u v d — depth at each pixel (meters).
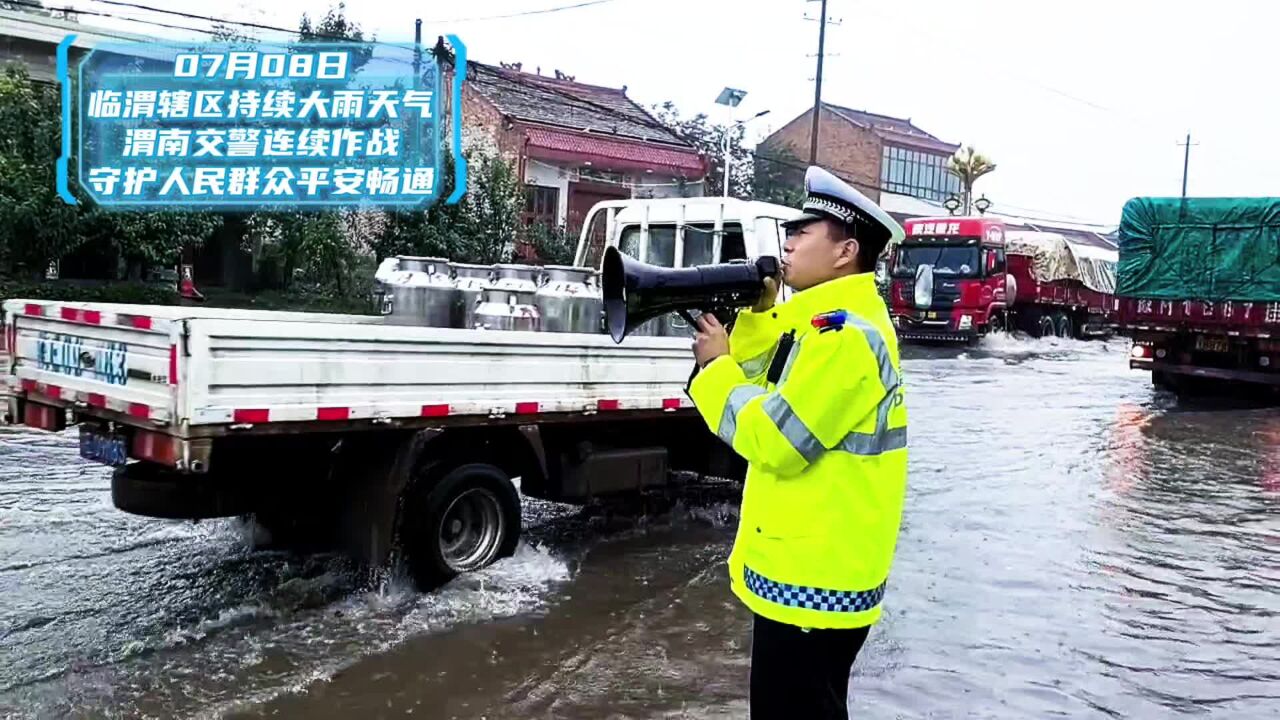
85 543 6.19
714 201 7.93
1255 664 5.01
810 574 2.40
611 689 4.45
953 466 9.98
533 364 5.88
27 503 7.07
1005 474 9.64
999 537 7.29
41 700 4.07
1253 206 15.90
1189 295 16.48
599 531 7.21
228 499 5.15
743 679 4.60
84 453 5.02
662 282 2.59
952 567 6.51
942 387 17.44
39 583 5.46
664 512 7.80
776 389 2.39
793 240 2.60
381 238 20.83
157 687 4.25
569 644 4.95
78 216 18.19
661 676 4.61
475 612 5.31
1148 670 4.89
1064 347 29.30
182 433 4.37
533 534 7.03
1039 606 5.79
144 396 4.59
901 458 2.48
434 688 4.36
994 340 26.81
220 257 23.08
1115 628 5.46
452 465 5.66
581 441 6.61
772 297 2.70
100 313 4.84
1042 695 4.55
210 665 4.50
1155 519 7.96
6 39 21.66
